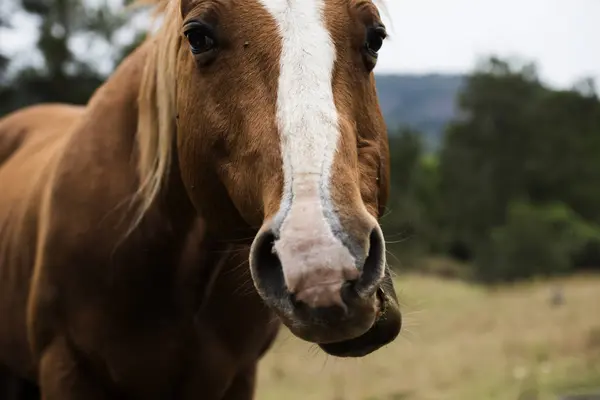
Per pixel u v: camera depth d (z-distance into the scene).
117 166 2.18
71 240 2.14
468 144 38.81
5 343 2.61
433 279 19.42
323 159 1.44
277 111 1.52
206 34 1.67
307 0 1.61
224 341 2.22
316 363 7.22
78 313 2.14
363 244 1.38
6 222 2.61
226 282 2.16
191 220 2.10
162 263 2.12
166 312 2.14
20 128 3.32
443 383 6.43
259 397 5.88
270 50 1.58
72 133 2.36
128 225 2.10
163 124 2.01
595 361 7.14
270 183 1.50
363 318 1.37
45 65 14.08
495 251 22.33
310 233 1.36
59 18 13.80
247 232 1.88
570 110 39.28
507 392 5.94
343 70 1.60
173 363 2.18
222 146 1.69
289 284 1.34
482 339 9.00
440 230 33.91
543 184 37.75
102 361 2.15
